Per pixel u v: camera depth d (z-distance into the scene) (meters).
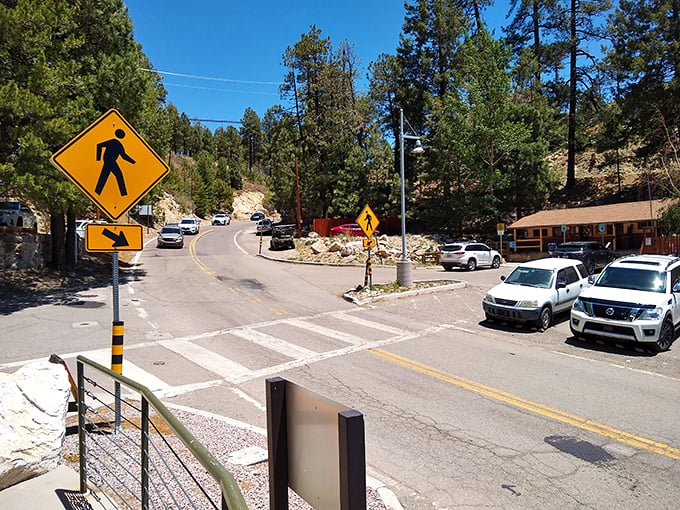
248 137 136.38
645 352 10.79
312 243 37.53
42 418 4.39
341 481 2.32
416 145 20.20
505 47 40.09
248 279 23.36
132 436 5.75
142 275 24.09
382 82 49.06
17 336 11.89
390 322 14.21
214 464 2.11
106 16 19.72
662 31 34.25
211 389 8.35
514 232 37.88
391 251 34.69
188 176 82.94
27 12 14.33
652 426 6.86
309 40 51.88
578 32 45.97
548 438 6.48
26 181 14.21
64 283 20.39
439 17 45.84
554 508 4.80
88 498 4.00
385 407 7.61
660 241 26.78
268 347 11.32
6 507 3.78
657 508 4.80
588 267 26.61
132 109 20.25
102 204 5.70
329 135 50.56
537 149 40.62
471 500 4.95
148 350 10.91
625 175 47.09
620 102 36.31
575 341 11.87
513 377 9.15
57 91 15.23
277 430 2.92
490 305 13.48
